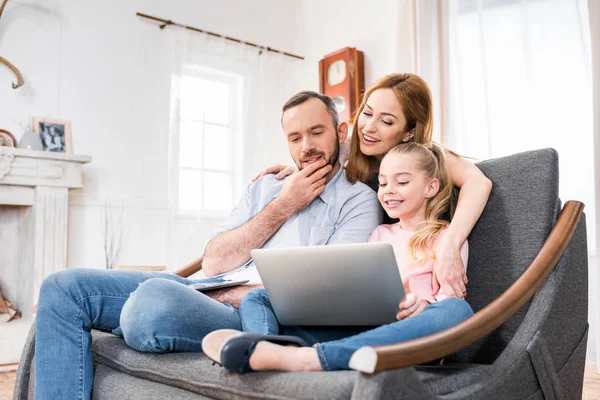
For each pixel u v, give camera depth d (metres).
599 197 2.72
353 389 0.85
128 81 3.71
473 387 1.00
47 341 1.33
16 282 3.33
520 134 3.15
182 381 1.12
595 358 2.87
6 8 3.32
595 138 2.75
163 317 1.21
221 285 1.43
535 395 1.12
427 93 1.67
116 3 3.71
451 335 0.94
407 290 1.32
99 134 3.57
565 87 3.00
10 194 3.14
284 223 1.72
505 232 1.33
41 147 3.28
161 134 3.81
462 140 3.34
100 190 3.54
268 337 1.02
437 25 3.43
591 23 2.79
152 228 3.72
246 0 4.36
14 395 1.49
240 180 4.09
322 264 1.10
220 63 4.10
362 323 1.17
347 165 1.75
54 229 3.23
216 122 4.05
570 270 1.25
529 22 3.11
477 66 3.35
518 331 1.16
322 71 4.24
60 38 3.48
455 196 1.47
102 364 1.39
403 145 1.50
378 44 4.07
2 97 3.27
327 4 4.46
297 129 1.69
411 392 0.85
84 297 1.37
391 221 1.66
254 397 0.97
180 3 3.99
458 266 1.26
